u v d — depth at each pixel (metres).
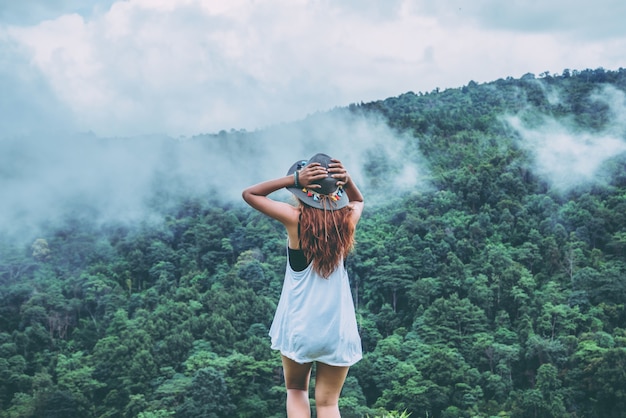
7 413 63.03
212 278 96.94
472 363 66.31
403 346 70.44
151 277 103.56
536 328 71.81
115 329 82.19
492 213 103.31
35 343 79.50
